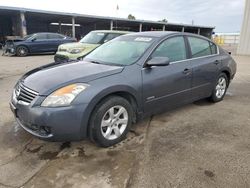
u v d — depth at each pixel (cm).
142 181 261
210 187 252
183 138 360
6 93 598
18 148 331
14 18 2569
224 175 271
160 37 406
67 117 288
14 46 1507
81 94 294
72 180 264
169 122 420
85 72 329
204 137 364
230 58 550
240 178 266
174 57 412
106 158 306
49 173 276
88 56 434
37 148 331
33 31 3027
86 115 298
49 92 292
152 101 375
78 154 316
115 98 327
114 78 326
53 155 314
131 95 346
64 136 294
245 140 355
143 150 325
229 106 511
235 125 410
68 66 366
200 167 286
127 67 350
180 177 267
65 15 2447
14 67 1049
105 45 454
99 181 262
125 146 336
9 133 373
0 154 316
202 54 473
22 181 262
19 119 324
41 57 1483
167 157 307
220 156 310
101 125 318
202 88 472
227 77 548
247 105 520
